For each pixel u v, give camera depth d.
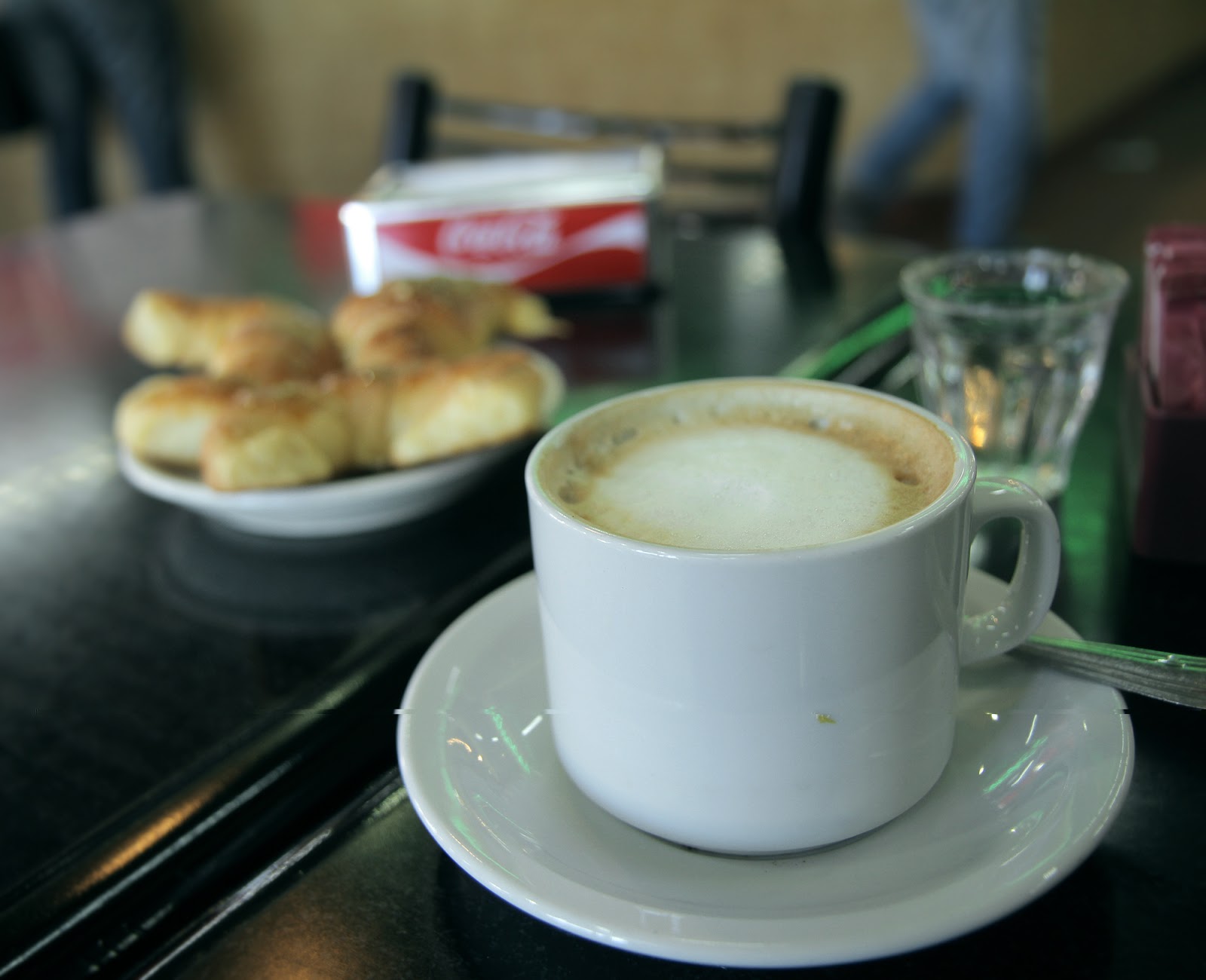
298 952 0.28
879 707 0.26
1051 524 0.29
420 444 0.50
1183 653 0.37
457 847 0.27
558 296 0.79
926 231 2.88
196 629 0.43
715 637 0.25
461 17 2.96
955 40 2.38
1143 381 0.43
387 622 0.43
